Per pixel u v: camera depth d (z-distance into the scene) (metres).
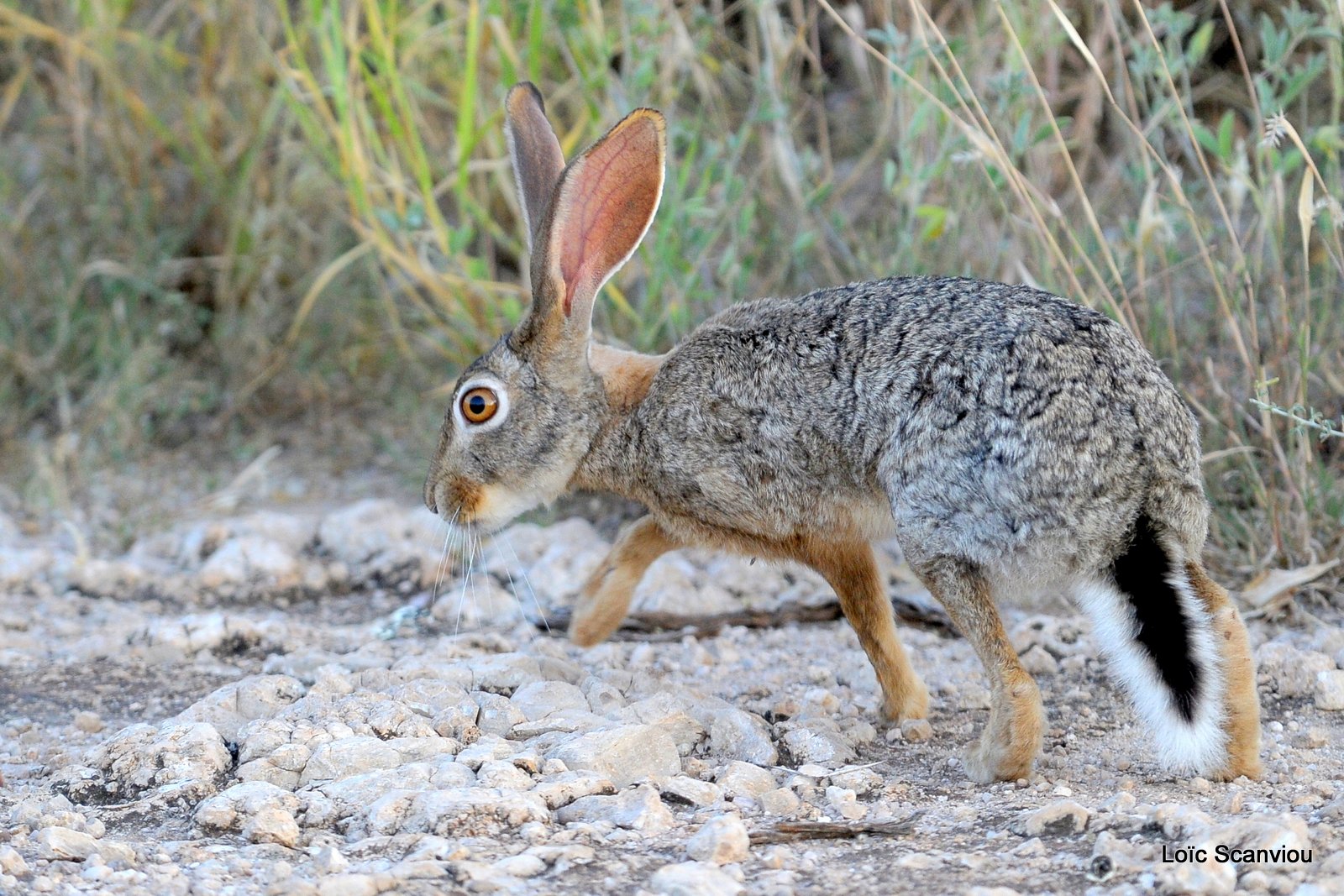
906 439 7.59
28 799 7.61
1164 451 7.35
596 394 8.77
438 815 6.96
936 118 11.77
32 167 16.06
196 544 12.70
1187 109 12.91
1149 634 7.17
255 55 15.06
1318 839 6.46
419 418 14.39
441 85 14.63
